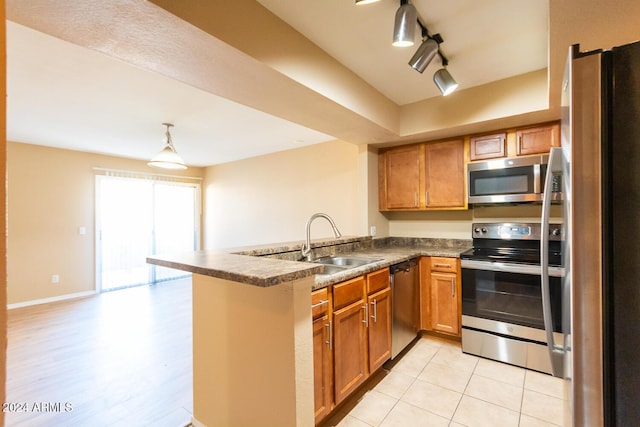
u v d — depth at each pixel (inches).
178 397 79.3
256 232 207.0
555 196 84.5
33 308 158.4
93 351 106.6
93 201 189.9
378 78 91.3
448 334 110.7
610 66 28.9
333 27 66.6
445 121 104.0
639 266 27.6
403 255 101.7
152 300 173.2
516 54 79.1
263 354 51.9
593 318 29.5
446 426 66.2
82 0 41.4
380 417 69.4
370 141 123.3
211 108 113.3
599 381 29.3
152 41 52.2
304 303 48.9
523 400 74.7
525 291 89.1
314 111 87.0
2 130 14.6
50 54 76.5
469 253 105.2
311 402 49.9
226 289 58.7
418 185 123.7
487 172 104.7
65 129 139.5
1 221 14.6
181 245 235.3
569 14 49.1
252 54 57.3
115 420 70.4
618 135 28.4
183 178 237.0
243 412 56.0
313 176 173.9
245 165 213.6
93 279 188.7
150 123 131.3
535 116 92.4
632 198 27.9
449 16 63.9
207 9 49.9
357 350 74.5
